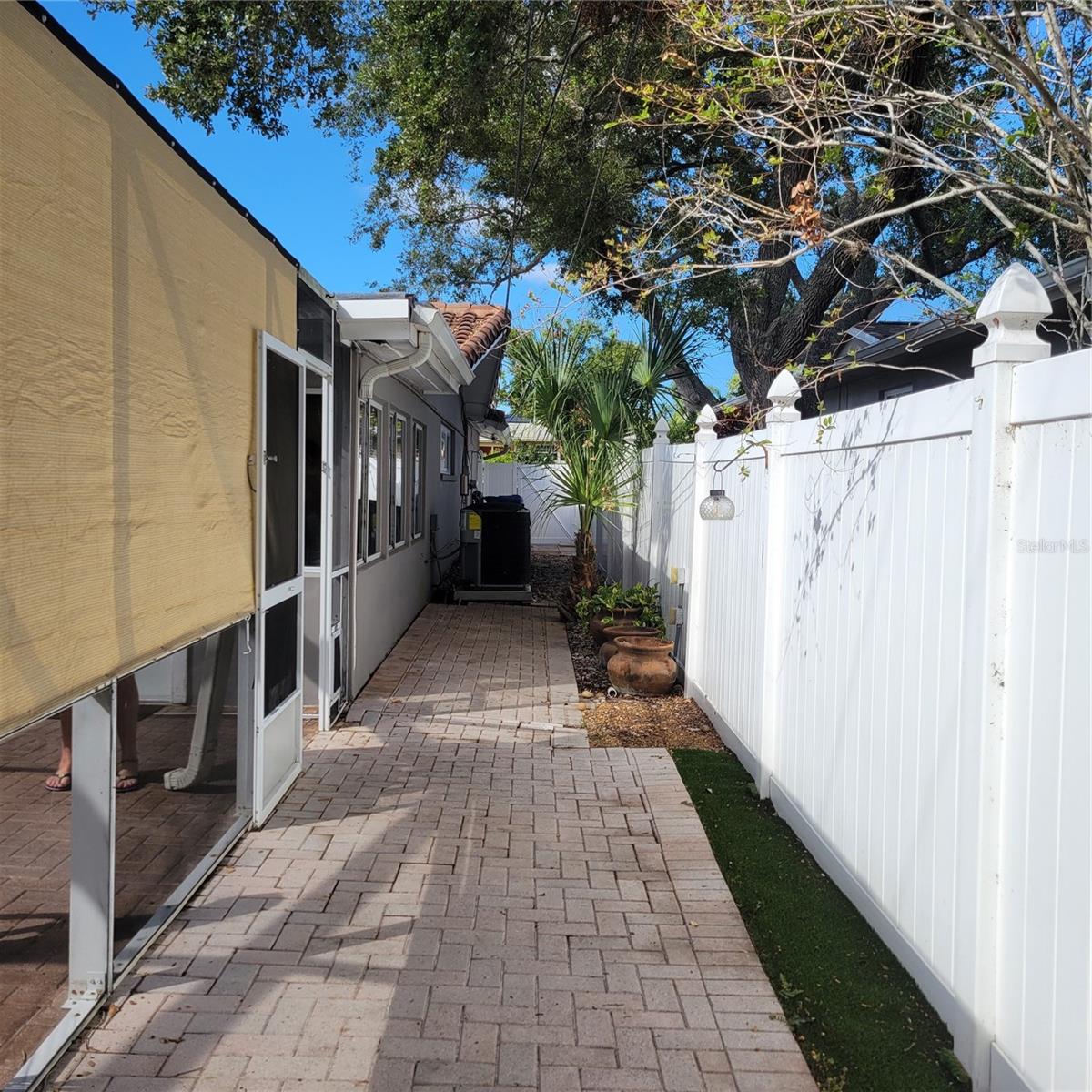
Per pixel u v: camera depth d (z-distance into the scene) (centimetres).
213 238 383
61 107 253
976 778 271
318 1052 287
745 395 1097
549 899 395
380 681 802
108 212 284
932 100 496
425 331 694
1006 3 420
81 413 268
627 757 597
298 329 535
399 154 1125
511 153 1070
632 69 900
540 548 2320
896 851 343
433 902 391
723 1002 319
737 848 455
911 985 330
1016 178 549
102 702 303
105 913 307
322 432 610
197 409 369
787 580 496
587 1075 280
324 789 528
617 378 1069
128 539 304
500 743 624
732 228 517
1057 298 593
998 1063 260
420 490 1194
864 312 945
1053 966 235
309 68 959
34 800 429
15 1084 262
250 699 462
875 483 366
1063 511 233
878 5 403
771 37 455
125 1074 274
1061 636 233
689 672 763
